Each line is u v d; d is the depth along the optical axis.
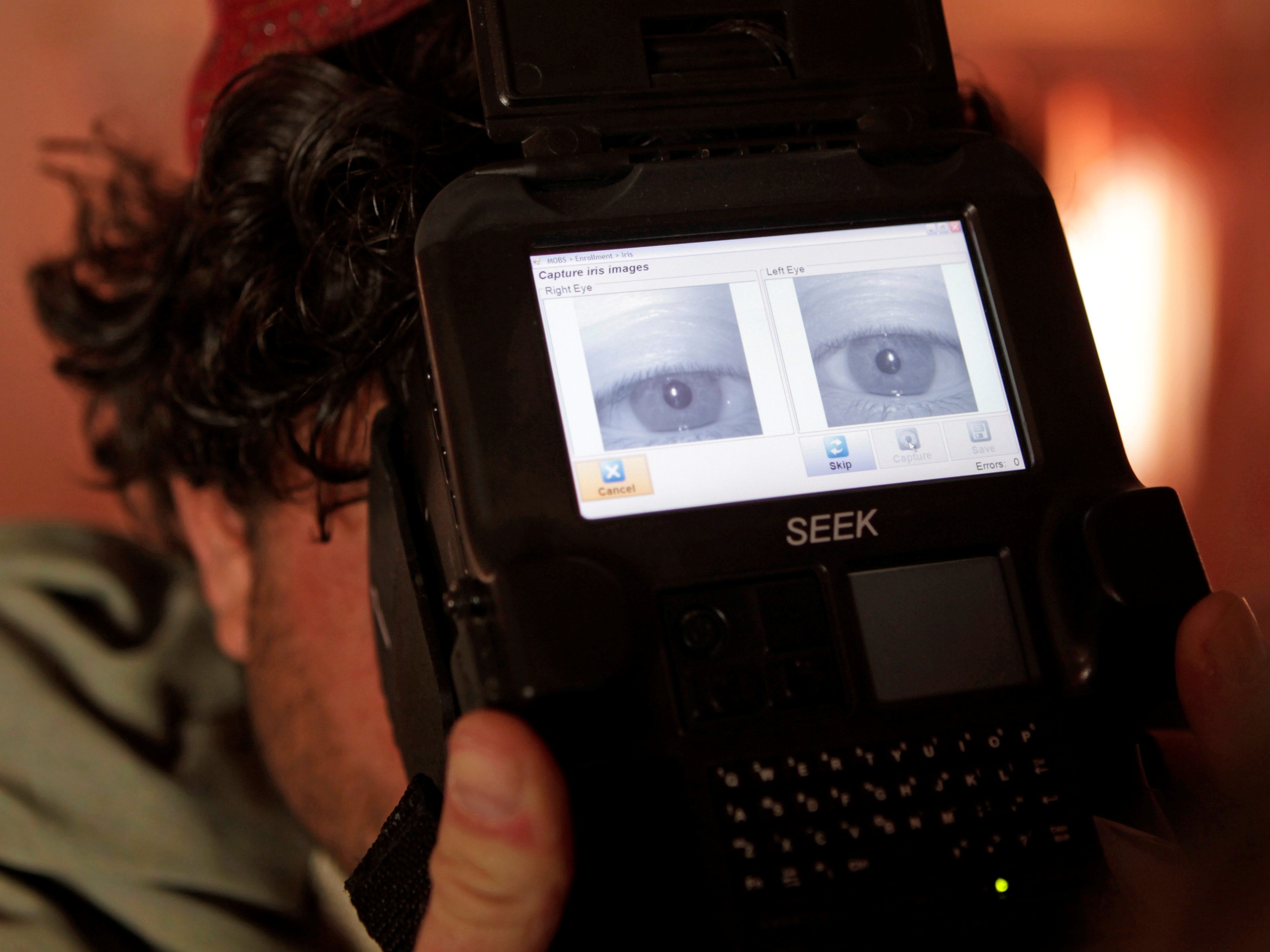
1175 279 1.62
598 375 0.47
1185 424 1.60
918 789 0.44
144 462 1.02
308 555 0.76
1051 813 0.45
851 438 0.49
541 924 0.41
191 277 0.76
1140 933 0.43
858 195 0.52
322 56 0.70
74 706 0.81
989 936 0.43
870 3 0.56
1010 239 0.53
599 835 0.41
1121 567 0.47
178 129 1.18
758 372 0.49
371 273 0.60
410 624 0.51
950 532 0.48
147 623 0.91
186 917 0.77
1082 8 1.59
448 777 0.41
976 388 0.51
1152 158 1.60
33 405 1.13
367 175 0.61
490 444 0.44
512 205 0.48
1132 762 0.48
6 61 1.14
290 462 0.74
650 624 0.44
